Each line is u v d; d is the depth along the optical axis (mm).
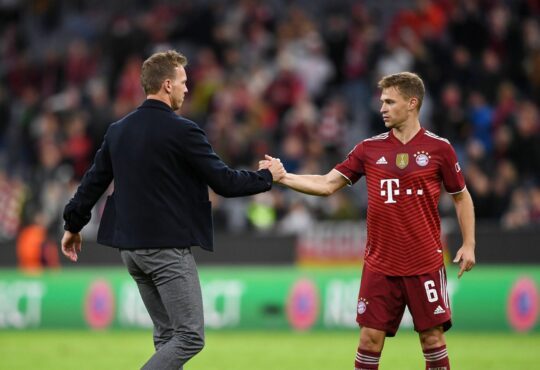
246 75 69562
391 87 25031
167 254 23312
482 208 54156
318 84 68750
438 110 62688
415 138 25094
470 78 65188
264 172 24672
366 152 25453
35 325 51219
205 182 23984
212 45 71625
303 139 62531
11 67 77938
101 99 65312
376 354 24953
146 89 24156
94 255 52750
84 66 74562
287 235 51125
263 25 73250
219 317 49625
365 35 69562
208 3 77938
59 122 67062
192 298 23344
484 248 48406
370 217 25156
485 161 57469
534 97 66062
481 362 36250
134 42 70812
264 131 63719
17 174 70062
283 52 68125
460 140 62281
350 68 69062
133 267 23938
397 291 24875
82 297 50844
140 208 23375
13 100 76688
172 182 23453
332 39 69500
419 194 24797
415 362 36688
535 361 36562
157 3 80312
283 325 48844
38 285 51562
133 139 23594
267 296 49094
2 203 59969
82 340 45750
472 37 67562
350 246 50000
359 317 25078
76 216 24641
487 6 68562
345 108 65438
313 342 44125
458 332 46938
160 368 22766
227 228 56875
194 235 23547
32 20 83562
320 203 55250
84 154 63500
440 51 65750
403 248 24703
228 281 49844
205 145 23594
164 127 23516
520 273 46656
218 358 38469
